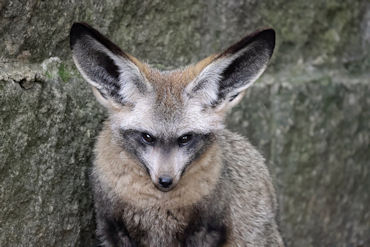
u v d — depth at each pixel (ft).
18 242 26.96
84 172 30.66
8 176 26.13
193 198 28.45
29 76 27.22
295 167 42.57
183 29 36.52
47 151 28.19
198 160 28.43
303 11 42.60
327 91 43.86
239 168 32.81
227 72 28.32
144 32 34.22
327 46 44.88
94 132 31.19
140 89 27.58
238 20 38.86
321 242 45.39
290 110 41.50
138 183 28.14
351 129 45.83
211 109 28.68
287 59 42.39
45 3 28.35
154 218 28.81
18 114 26.48
